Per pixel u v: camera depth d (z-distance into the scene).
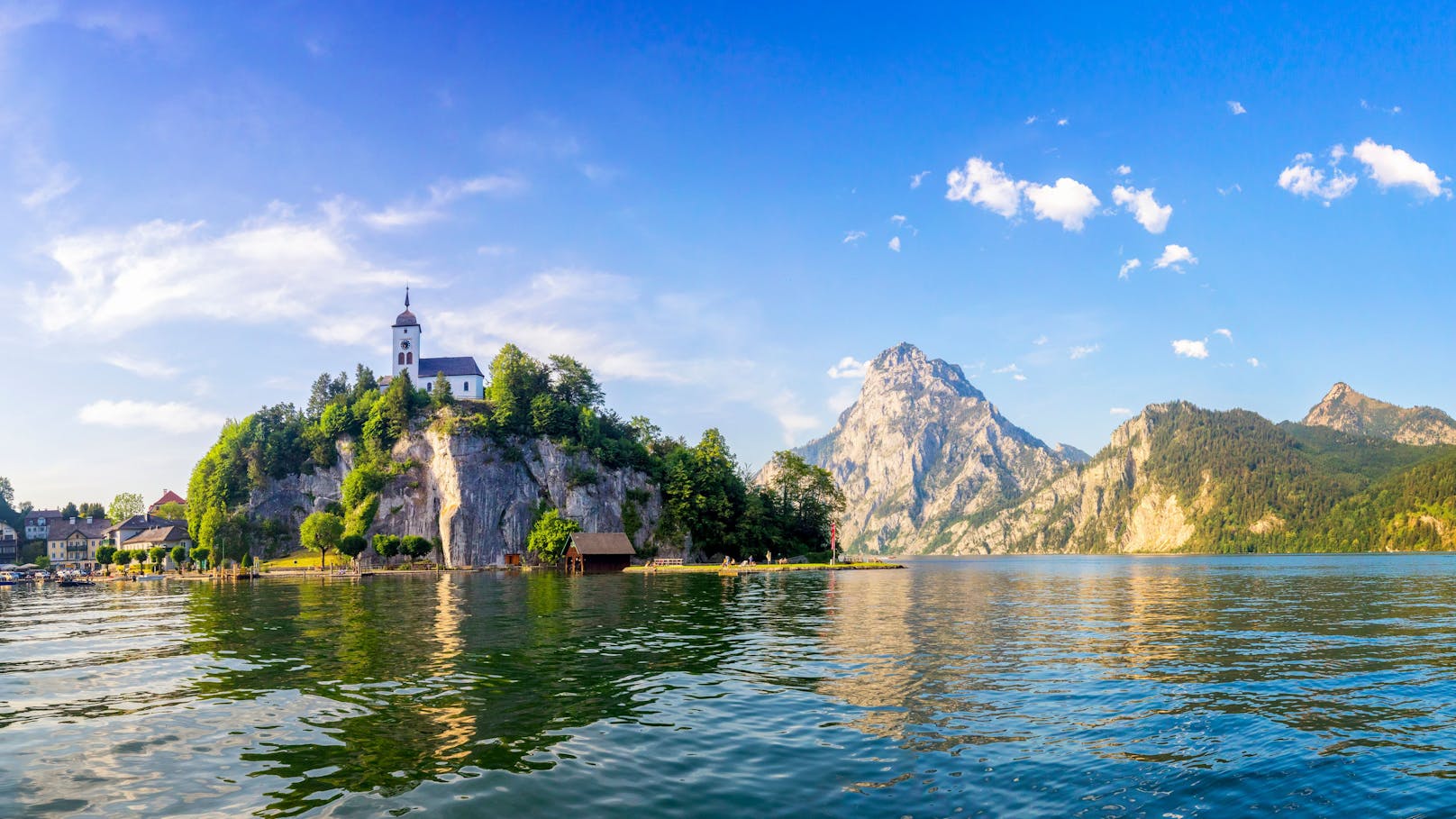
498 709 23.98
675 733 21.11
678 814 15.09
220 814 15.41
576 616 54.78
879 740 20.36
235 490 199.75
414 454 197.38
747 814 15.16
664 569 154.62
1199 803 15.92
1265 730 21.36
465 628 47.09
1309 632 44.47
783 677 29.44
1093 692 26.48
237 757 19.23
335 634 44.53
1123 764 18.30
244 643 41.12
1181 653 35.75
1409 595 80.38
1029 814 15.26
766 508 188.12
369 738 20.78
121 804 16.12
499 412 199.12
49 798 16.53
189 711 24.50
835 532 169.62
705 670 30.86
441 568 177.62
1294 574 147.00
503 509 190.38
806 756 18.94
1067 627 47.41
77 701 26.55
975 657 34.53
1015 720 22.47
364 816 15.05
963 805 15.72
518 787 16.66
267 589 101.69
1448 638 41.97
